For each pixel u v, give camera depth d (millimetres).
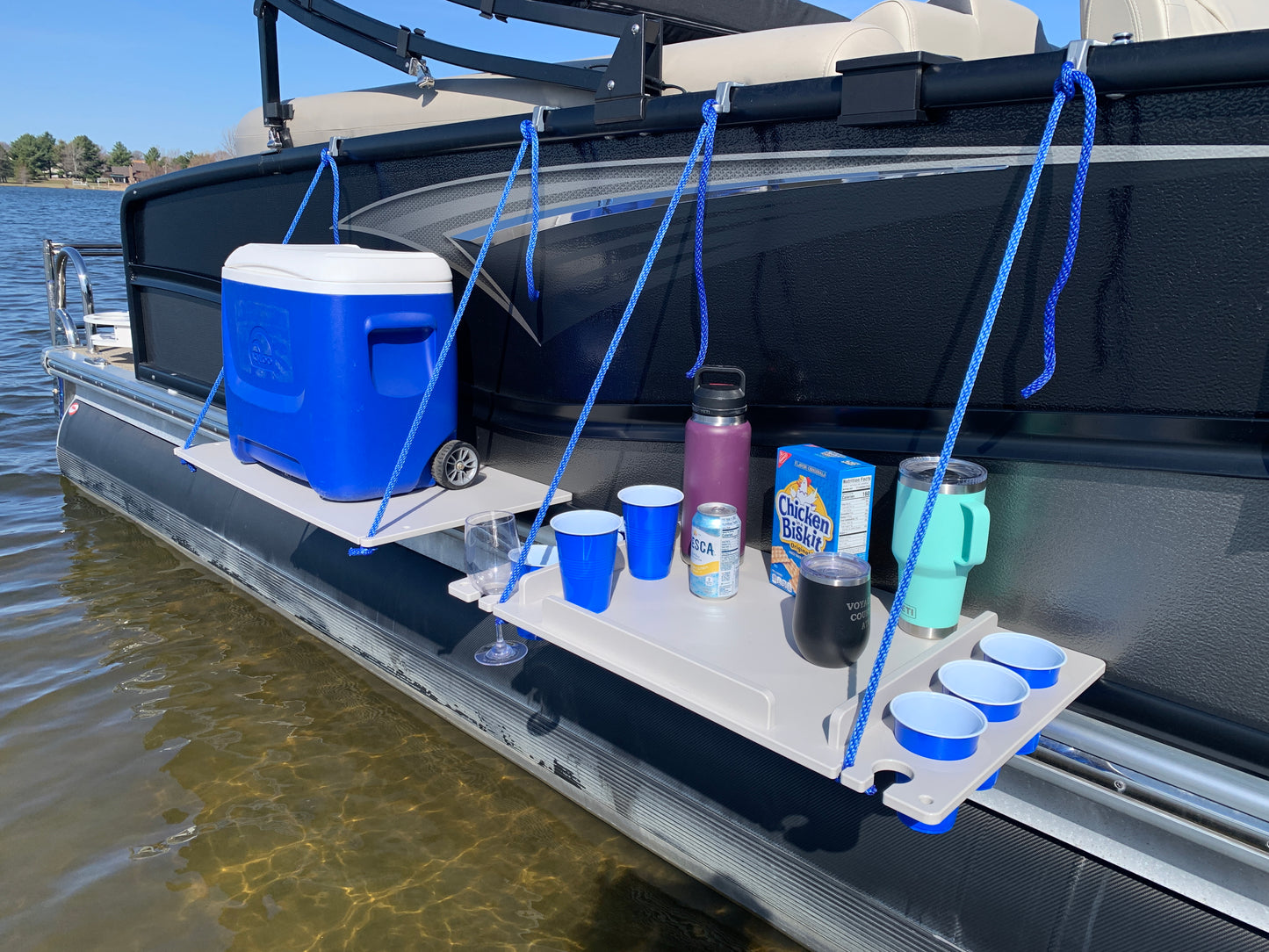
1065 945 1232
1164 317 1186
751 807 1573
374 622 2375
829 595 1217
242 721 2363
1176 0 1323
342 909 1745
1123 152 1165
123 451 3572
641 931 1691
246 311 2027
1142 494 1241
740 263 1602
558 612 1411
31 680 2553
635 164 1696
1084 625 1327
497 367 2133
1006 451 1347
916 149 1340
